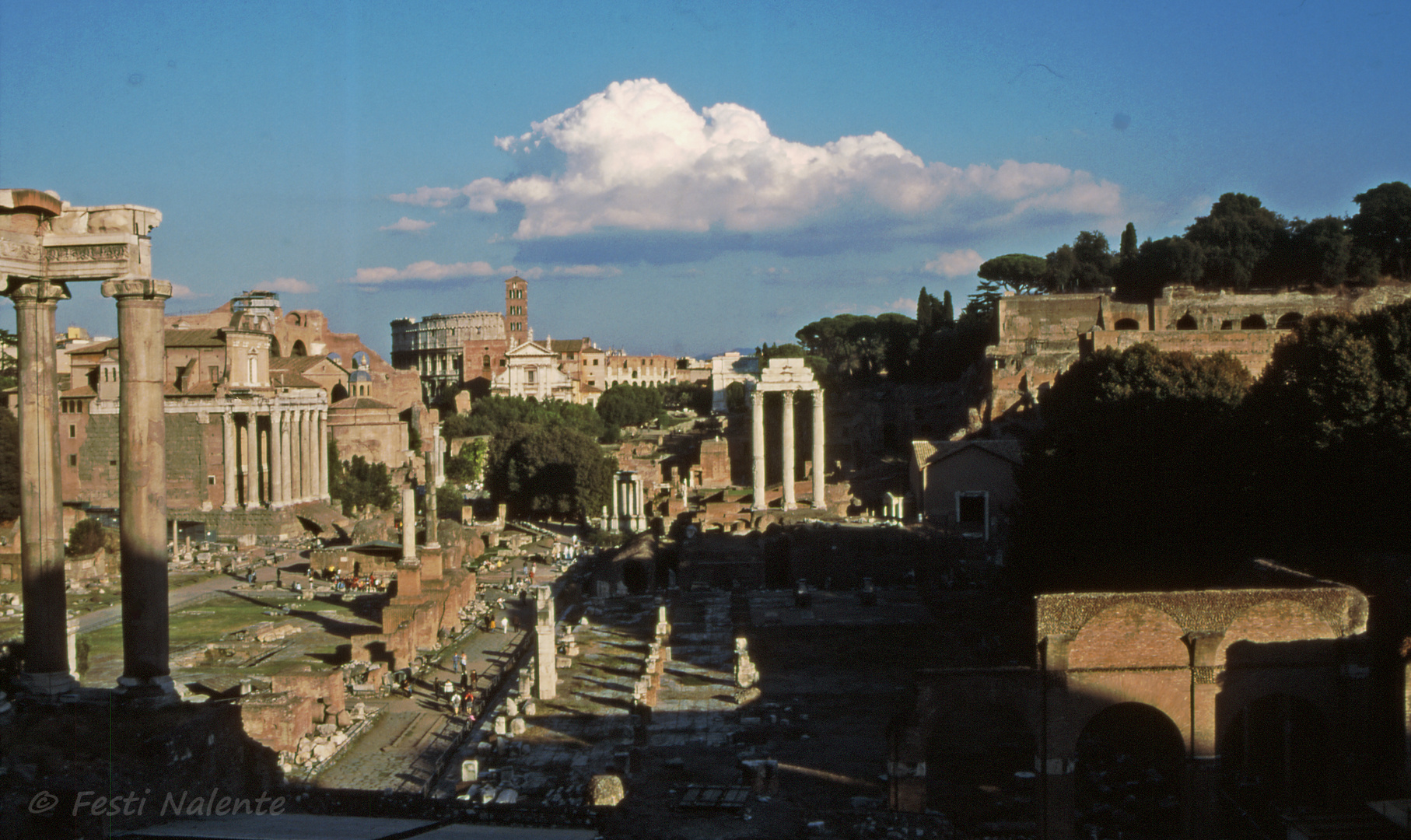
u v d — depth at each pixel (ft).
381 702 258.37
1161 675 165.78
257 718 206.39
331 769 205.87
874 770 191.01
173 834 111.14
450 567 382.42
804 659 276.82
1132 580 242.17
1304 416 214.07
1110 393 322.55
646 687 236.84
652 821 160.45
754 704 236.63
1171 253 581.94
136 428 128.67
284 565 482.28
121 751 117.80
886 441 644.69
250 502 586.45
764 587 394.73
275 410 583.17
